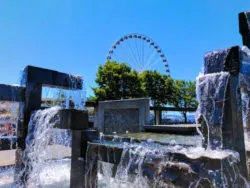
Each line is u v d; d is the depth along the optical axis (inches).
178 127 145.6
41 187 86.1
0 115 90.3
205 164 39.9
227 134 45.2
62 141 94.2
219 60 49.4
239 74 46.1
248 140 65.9
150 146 57.0
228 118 45.2
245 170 43.8
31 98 85.6
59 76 95.0
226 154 41.5
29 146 82.5
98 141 71.4
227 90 45.9
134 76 491.5
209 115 48.7
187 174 42.4
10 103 90.0
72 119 68.8
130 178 62.7
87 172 66.1
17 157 86.4
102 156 62.7
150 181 52.9
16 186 84.0
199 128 67.5
